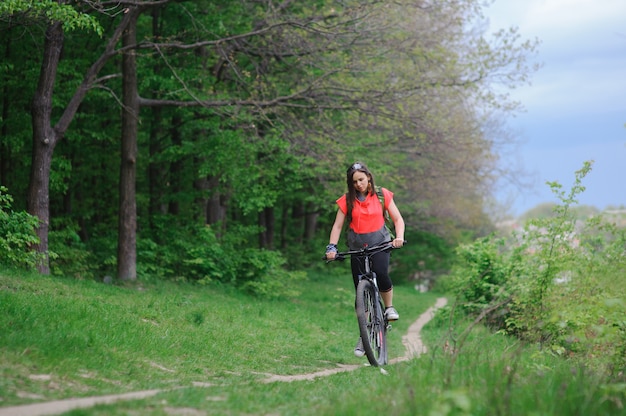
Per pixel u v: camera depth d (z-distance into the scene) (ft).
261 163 72.49
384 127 70.85
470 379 17.38
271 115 67.31
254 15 64.64
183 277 63.46
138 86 67.36
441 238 149.38
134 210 58.59
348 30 58.54
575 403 15.17
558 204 36.45
